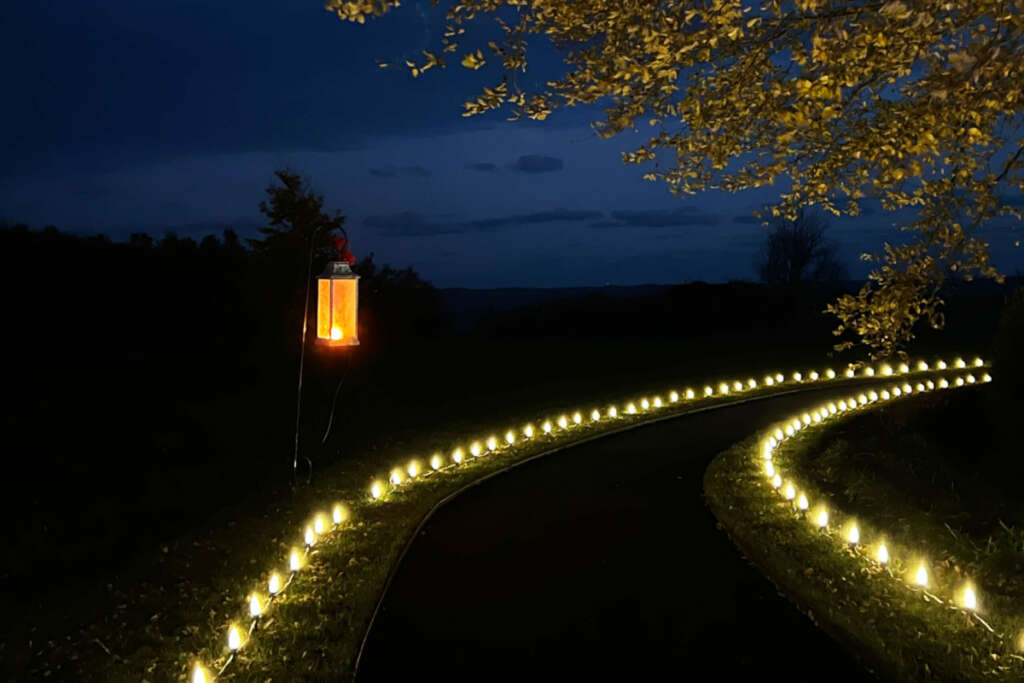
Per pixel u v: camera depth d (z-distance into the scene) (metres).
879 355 6.94
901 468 12.27
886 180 5.86
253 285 15.83
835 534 8.63
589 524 8.97
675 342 27.72
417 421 14.86
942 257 6.62
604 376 19.97
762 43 5.53
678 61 5.39
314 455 12.45
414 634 6.32
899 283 6.70
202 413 13.77
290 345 16.80
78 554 8.53
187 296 16.08
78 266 14.56
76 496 10.00
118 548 8.77
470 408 16.16
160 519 9.67
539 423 14.84
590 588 7.14
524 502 9.92
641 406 16.44
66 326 14.46
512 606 6.80
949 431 16.28
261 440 12.95
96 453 11.35
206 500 10.34
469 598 6.99
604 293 34.75
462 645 6.12
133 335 15.41
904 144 5.46
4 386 13.03
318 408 15.12
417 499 10.15
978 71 4.98
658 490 10.36
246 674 5.77
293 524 9.32
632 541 8.38
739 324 31.47
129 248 15.41
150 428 12.64
